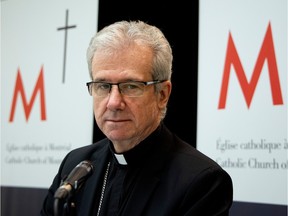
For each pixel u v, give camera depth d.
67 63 5.54
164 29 4.88
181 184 2.53
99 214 2.72
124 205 2.63
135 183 2.70
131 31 2.56
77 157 3.21
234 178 4.14
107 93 2.54
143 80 2.53
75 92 5.43
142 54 2.53
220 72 4.33
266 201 3.97
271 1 4.11
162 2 4.95
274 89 4.00
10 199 5.85
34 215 5.63
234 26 4.30
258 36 4.14
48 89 5.65
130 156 2.73
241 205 4.08
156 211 2.51
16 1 6.11
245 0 4.25
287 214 3.87
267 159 3.99
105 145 3.16
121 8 5.22
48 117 5.62
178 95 4.70
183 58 4.72
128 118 2.53
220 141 4.25
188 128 4.62
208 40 4.44
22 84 5.90
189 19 4.73
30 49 5.89
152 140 2.77
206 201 2.46
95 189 2.84
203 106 4.39
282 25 4.02
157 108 2.76
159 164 2.70
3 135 5.98
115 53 2.50
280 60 4.00
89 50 2.65
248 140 4.10
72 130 5.40
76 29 5.54
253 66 4.14
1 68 6.11
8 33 6.12
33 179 5.68
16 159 5.85
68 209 2.22
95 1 5.44
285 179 3.90
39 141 5.67
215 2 4.44
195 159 2.68
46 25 5.79
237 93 4.20
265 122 4.03
